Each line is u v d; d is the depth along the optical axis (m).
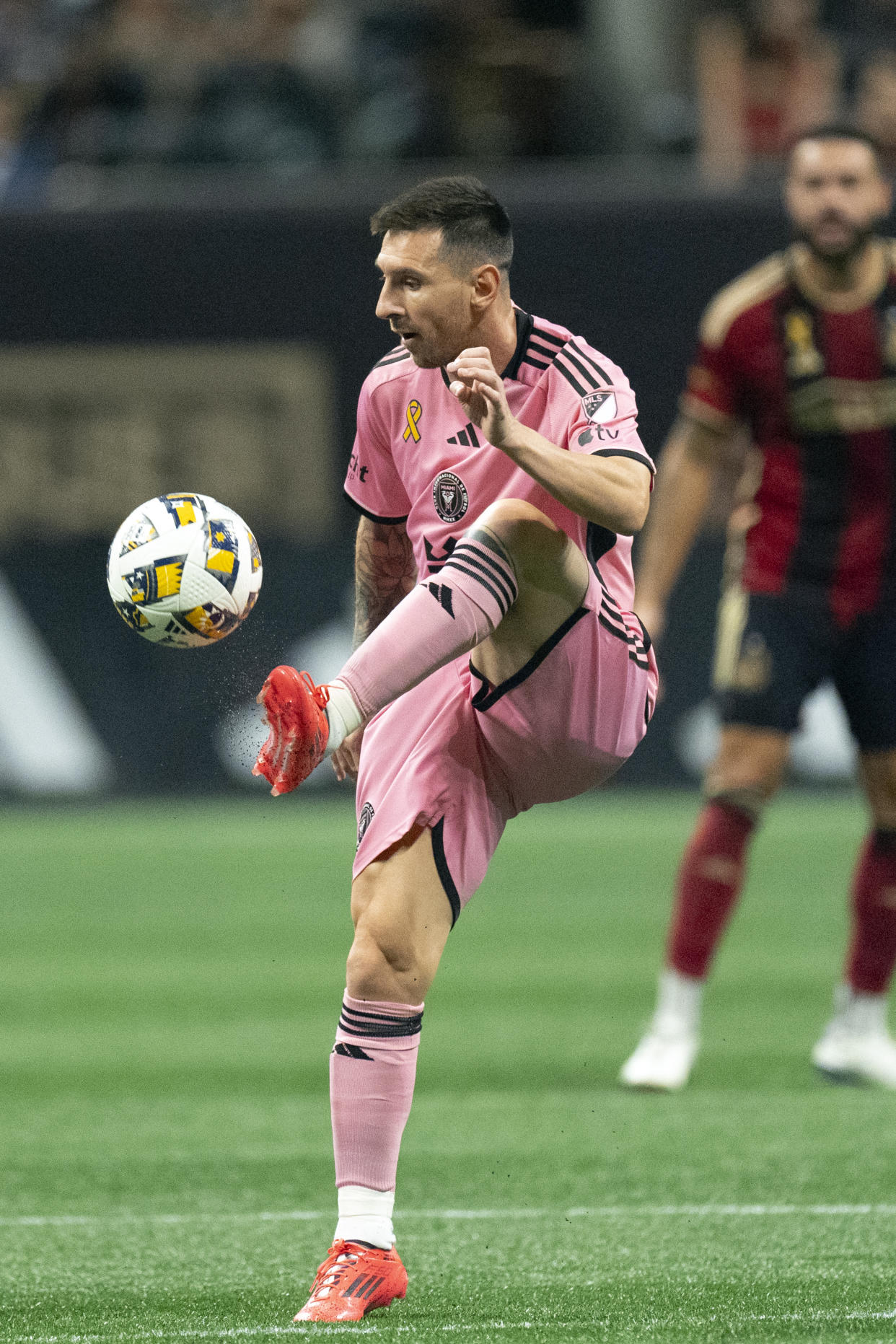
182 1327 11.76
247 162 48.25
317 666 43.25
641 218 42.94
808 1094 20.28
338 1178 12.15
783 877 35.91
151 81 48.75
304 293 43.59
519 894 34.62
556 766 12.63
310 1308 11.75
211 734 44.25
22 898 34.34
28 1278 13.29
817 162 20.27
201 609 12.07
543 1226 14.82
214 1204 15.88
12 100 50.47
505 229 12.05
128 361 43.66
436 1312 12.09
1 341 43.66
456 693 12.55
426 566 12.99
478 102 49.41
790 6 47.78
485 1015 25.05
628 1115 19.28
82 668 43.66
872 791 20.89
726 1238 14.26
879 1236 14.21
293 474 43.88
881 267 20.84
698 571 44.28
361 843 12.35
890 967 20.83
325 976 27.88
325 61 50.34
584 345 12.35
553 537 11.87
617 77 49.62
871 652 20.70
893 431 20.61
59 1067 22.27
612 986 26.88
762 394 20.84
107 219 43.31
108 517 43.84
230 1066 22.34
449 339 12.09
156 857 38.34
